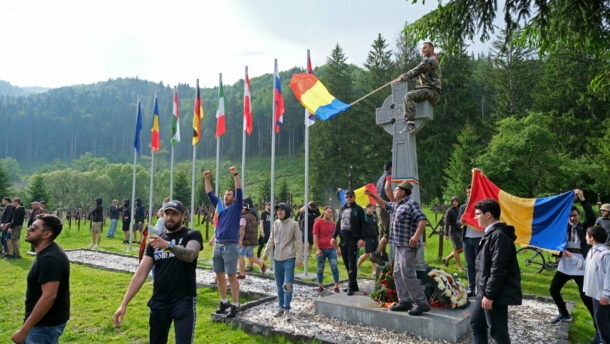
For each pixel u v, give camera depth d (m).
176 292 3.49
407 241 5.40
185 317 3.42
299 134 117.75
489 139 40.16
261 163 109.00
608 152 25.09
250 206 10.39
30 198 56.97
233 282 6.04
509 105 40.44
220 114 12.59
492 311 3.67
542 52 8.02
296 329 5.47
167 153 155.50
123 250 14.38
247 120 11.65
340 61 48.78
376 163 43.50
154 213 32.72
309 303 7.04
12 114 183.38
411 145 6.46
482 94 59.81
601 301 4.44
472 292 7.02
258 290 8.08
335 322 5.86
